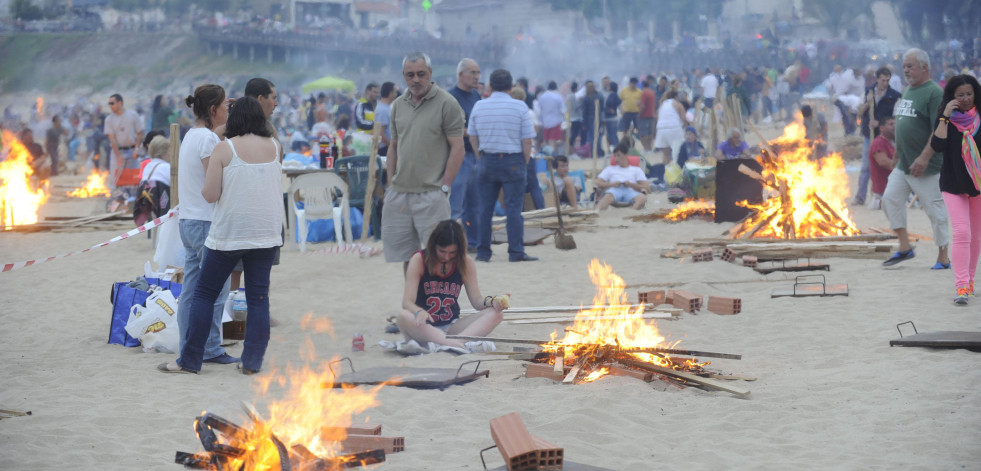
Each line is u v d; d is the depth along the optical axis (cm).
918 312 971
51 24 15400
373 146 1519
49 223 1905
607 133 3064
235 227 792
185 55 13400
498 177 1360
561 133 2969
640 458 576
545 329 972
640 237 1611
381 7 13138
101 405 699
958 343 812
